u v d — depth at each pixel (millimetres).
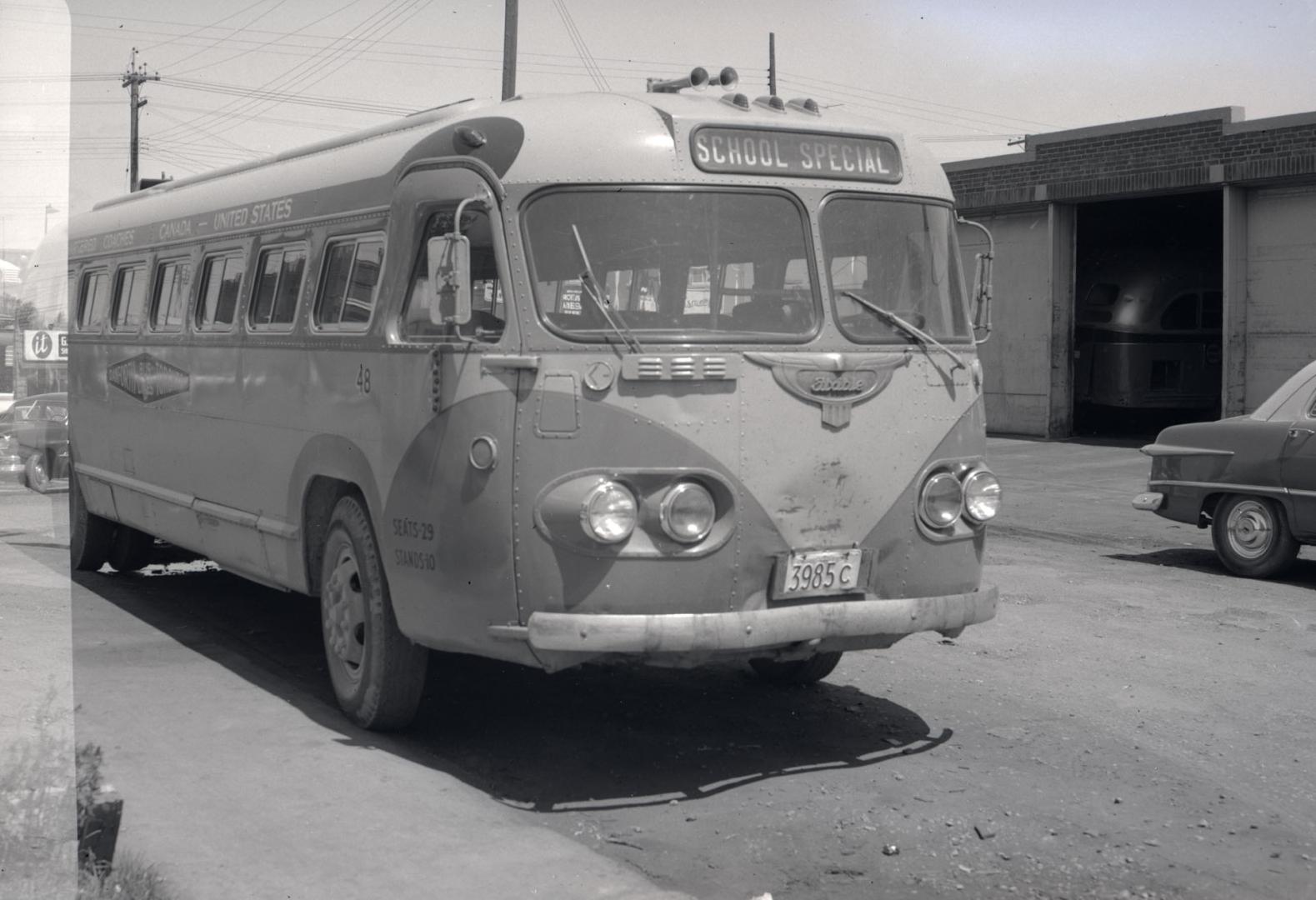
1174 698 7672
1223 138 22969
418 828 5434
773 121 6227
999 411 27562
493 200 5988
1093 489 18781
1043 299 26547
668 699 7605
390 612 6699
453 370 6055
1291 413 11562
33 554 8789
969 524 6555
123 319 10461
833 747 6746
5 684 4734
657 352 5797
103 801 4527
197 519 9109
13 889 3857
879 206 6480
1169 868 5230
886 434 6230
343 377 7031
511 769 6379
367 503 6855
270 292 8117
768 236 6117
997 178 26766
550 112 6125
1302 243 22453
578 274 5859
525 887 4895
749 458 5891
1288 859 5328
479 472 5898
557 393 5762
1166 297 25438
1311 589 11180
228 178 9203
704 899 4898
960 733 6977
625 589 5738
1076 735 6957
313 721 7004
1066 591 10992
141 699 7312
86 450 11258
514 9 28578
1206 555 13133
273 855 5086
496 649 5949
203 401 8961
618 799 5973
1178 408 26375
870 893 4969
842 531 6117
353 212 7160
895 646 8938
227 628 9516
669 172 5973
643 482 5770
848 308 6262
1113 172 24719
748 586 5934
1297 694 7781
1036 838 5520
